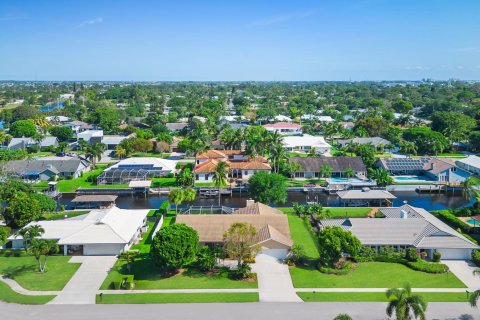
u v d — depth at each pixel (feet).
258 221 279.08
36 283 221.87
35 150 616.80
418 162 485.15
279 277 229.45
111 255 260.62
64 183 448.65
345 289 215.51
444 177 453.17
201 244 265.13
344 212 343.46
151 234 298.15
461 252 254.88
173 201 330.34
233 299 204.13
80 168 481.87
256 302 201.36
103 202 378.32
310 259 253.65
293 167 453.17
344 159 476.95
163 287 217.36
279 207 374.63
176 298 205.05
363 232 265.34
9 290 213.46
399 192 433.07
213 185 435.12
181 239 225.76
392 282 223.30
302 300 203.51
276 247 251.60
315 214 330.34
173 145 623.77
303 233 298.15
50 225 282.15
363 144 554.05
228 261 250.37
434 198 413.59
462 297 205.98
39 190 417.49
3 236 262.88
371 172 460.96
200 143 527.81
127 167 468.34
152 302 201.36
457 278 227.81
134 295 208.54
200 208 347.36
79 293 210.79
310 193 426.10
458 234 266.57
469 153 607.78
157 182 449.06
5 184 349.41
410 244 257.14
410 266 241.35
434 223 280.72
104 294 209.77
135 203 395.34
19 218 296.71
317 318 186.50
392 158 493.77
